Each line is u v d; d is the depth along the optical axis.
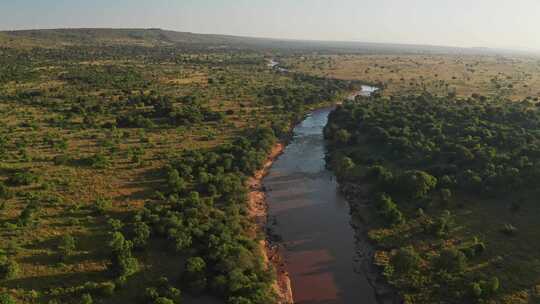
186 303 46.06
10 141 93.81
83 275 48.47
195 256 52.59
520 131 95.25
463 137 93.00
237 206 68.81
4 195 65.50
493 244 57.06
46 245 53.56
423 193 70.00
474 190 70.81
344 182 84.06
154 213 62.25
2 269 46.72
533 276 49.78
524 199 67.12
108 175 77.88
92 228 58.44
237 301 45.03
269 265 56.16
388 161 89.00
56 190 70.25
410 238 60.41
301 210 73.56
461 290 48.34
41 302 43.56
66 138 99.50
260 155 91.94
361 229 65.81
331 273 55.88
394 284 51.56
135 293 46.34
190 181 76.12
